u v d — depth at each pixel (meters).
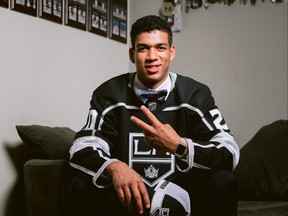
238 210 1.88
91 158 1.46
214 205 1.43
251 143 2.42
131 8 3.38
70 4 2.73
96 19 2.98
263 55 2.89
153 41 1.54
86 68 2.89
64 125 2.69
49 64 2.57
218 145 1.47
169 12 3.19
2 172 2.26
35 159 2.14
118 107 1.60
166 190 1.40
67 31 2.72
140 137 1.57
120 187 1.37
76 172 1.60
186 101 1.59
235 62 2.97
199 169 1.50
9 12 2.29
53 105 2.60
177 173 1.55
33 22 2.45
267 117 2.86
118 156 1.59
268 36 2.88
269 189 2.12
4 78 2.26
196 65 3.09
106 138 1.60
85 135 1.57
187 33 3.13
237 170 2.27
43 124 2.52
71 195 1.47
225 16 3.01
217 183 1.43
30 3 2.42
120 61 3.27
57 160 1.97
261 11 2.90
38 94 2.48
